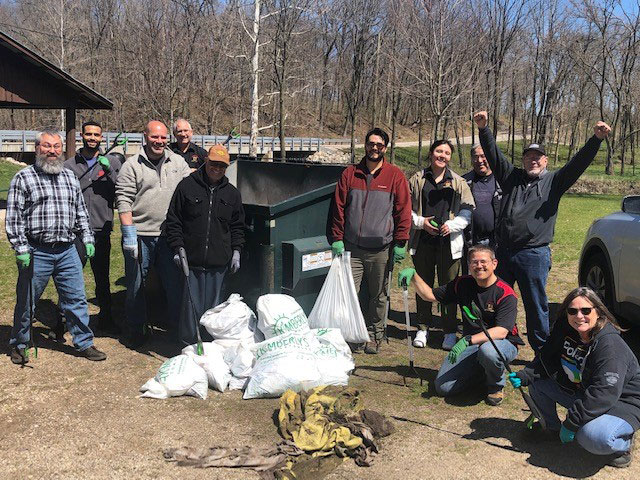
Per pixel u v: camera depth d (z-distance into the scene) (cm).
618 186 2989
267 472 330
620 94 4591
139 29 4697
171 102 4412
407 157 5497
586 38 4484
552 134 5969
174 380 425
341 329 499
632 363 339
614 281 551
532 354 545
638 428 338
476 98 3644
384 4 4747
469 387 445
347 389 420
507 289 436
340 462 346
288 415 383
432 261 559
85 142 547
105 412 404
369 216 506
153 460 346
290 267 517
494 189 571
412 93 3275
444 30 3080
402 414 411
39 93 1297
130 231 502
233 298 496
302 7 3409
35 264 472
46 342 543
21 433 374
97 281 564
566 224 1534
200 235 482
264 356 438
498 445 371
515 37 3759
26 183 460
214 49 4491
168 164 521
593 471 342
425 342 554
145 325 537
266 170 686
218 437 372
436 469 341
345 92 5700
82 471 334
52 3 4588
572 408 339
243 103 5197
